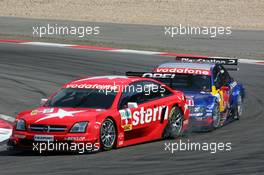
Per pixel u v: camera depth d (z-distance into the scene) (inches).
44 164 1429.6
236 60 2182.6
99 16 5659.5
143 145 1685.5
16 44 3924.7
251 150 1598.2
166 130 1779.0
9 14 5713.6
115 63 3287.4
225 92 2084.2
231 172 1306.6
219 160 1462.8
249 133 1884.8
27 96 2480.3
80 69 3085.6
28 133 1576.0
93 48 3848.4
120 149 1620.3
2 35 4343.0
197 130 1945.1
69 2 6343.5
